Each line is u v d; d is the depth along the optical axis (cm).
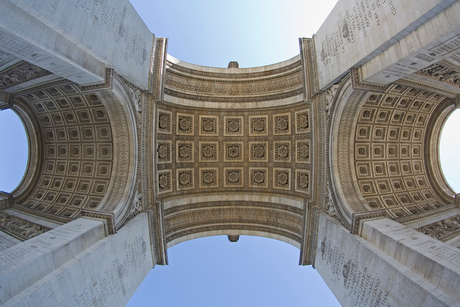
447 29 1038
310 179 2266
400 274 1288
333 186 1988
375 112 2020
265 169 2677
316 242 2167
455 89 1892
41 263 1228
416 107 2141
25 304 1095
